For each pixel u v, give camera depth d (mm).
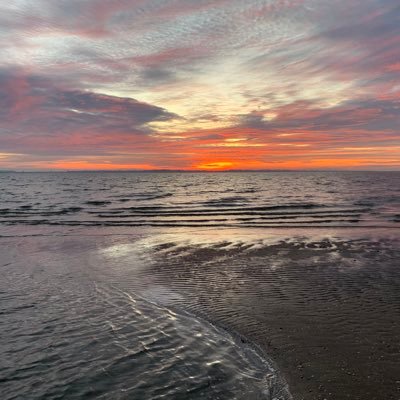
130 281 11312
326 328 7613
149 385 5402
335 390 5352
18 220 27828
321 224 24750
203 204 39594
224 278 11688
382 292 10094
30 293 9852
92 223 26297
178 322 7883
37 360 6066
